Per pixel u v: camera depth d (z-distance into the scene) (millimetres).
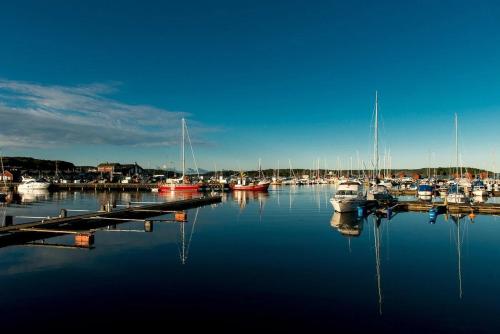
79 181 144625
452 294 16031
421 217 42438
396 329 12648
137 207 43969
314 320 13305
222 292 16062
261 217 42844
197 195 90750
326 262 21266
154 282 17344
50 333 12164
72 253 23094
